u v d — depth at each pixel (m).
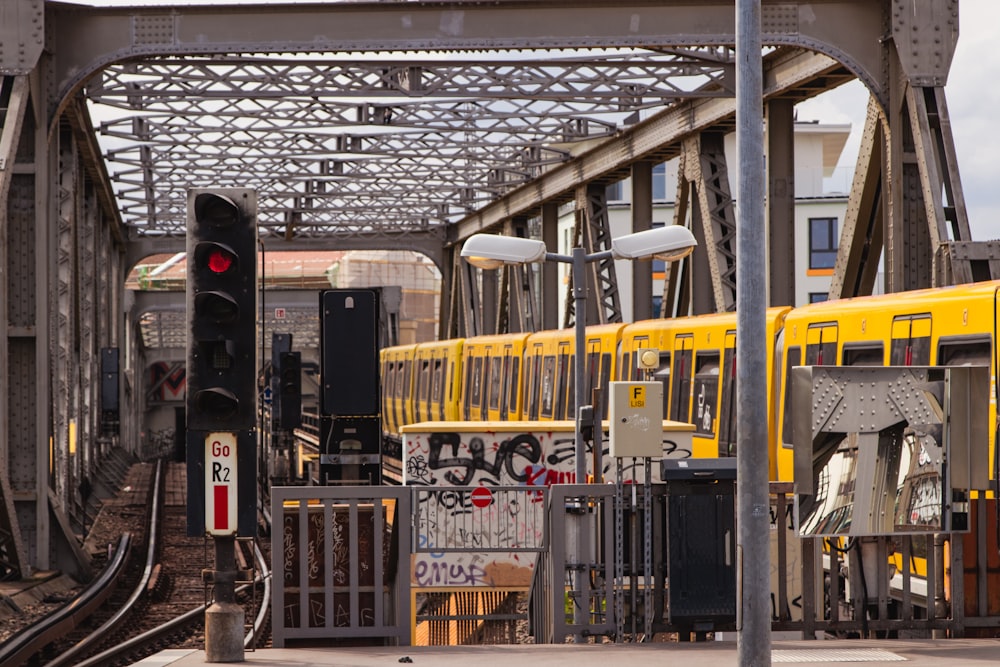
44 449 92.69
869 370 41.59
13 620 78.31
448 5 87.19
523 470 67.62
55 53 89.44
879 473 41.62
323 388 86.81
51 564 96.00
